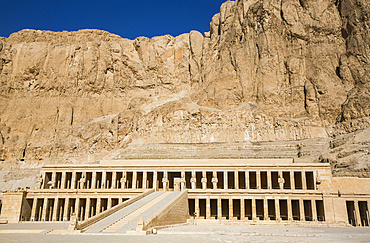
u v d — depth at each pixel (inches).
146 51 6619.1
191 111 4864.7
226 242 1129.4
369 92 4089.6
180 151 4141.2
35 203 2613.2
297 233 1485.0
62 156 5103.3
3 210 2544.3
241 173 2989.7
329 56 4766.2
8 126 5649.6
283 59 5024.6
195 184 2795.3
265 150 3969.0
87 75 6205.7
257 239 1239.5
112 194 2573.8
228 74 5290.4
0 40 6476.4
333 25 4881.9
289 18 5098.4
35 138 5556.1
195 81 6205.7
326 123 4333.2
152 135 4758.9
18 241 1144.8
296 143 4050.2
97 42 6501.0
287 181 2910.9
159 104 5679.1
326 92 4510.3
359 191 2353.6
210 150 4089.6
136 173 2910.9
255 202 2437.3
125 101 6181.1
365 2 4571.9
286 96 4763.8
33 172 4864.7
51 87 6038.4
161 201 2081.7
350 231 1667.1
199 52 6427.2
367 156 3105.3
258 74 5064.0
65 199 2605.8
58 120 5787.4
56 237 1293.1
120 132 5152.6
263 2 5295.3
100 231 1483.8
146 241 1124.5
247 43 5344.5
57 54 6240.2
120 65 6432.1
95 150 5073.8
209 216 2440.9
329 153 3491.6
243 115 4638.3
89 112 5979.3
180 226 1915.6
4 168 5017.2
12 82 6058.1
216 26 6269.7
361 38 4549.7
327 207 2325.3
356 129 3841.0
